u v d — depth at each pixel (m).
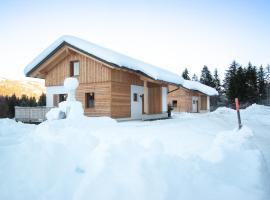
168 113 20.98
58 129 6.59
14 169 4.37
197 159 4.80
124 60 15.39
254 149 5.68
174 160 4.26
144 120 17.05
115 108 15.93
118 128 10.05
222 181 4.20
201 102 35.97
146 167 3.76
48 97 18.28
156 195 3.42
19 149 5.06
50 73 18.31
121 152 4.12
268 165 5.28
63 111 11.48
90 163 4.05
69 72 17.45
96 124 10.80
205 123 12.31
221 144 5.77
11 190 3.86
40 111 16.06
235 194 3.80
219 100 55.44
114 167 3.78
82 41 15.92
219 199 3.68
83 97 16.75
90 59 16.55
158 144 4.82
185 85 31.00
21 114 16.69
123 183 3.54
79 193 3.46
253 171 4.50
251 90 46.84
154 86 20.45
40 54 17.06
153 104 20.55
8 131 9.92
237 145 5.73
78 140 5.29
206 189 3.88
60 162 4.53
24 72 17.67
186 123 11.88
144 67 16.47
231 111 28.45
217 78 66.56
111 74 15.74
